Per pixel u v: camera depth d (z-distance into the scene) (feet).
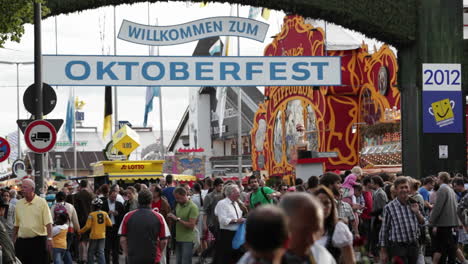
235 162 315.99
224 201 52.75
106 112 166.61
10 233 63.93
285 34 197.06
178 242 55.11
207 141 354.95
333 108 177.37
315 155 86.28
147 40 78.59
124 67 77.46
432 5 80.79
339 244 25.20
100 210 63.62
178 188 54.90
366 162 161.89
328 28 179.22
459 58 81.20
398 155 151.74
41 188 56.95
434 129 80.94
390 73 157.69
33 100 58.65
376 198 59.36
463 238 58.08
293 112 197.67
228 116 337.93
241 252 51.98
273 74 79.36
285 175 197.77
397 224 41.57
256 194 56.03
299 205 18.57
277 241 15.96
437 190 58.75
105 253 67.77
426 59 80.69
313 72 79.77
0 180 166.91
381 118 160.35
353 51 174.81
